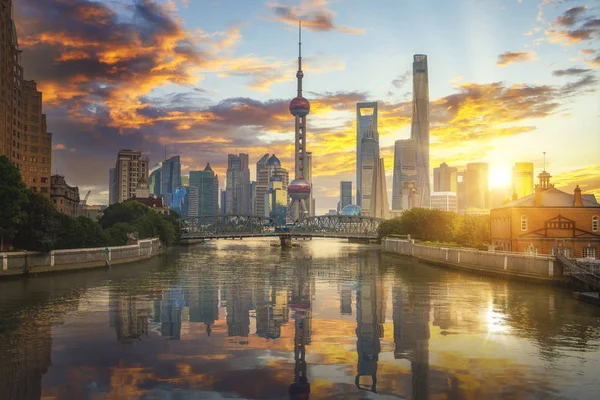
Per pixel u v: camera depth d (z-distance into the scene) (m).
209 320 61.50
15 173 100.69
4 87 159.38
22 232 106.19
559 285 89.44
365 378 39.59
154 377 39.50
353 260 173.25
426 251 161.75
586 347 48.41
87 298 77.44
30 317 61.75
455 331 55.44
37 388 36.97
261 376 39.91
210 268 138.12
